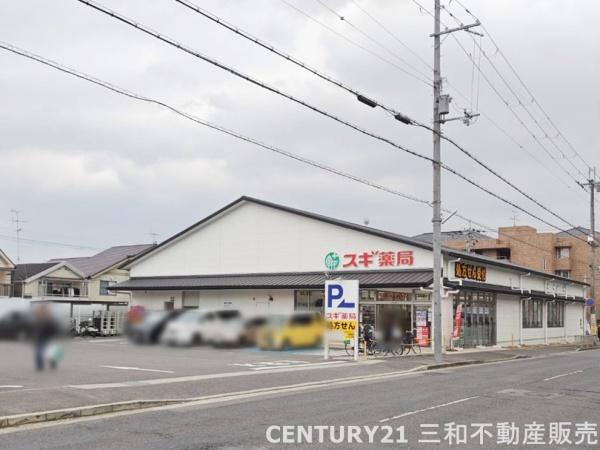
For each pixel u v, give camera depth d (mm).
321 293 33250
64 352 20531
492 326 36781
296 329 27375
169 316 27891
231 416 10773
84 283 49469
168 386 13938
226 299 36781
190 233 39375
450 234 72500
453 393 14266
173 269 39812
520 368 22500
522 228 68562
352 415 10883
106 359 20875
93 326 37656
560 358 29625
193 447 8211
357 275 32312
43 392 11883
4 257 44094
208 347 26938
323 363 21422
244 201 37375
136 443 8477
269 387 14938
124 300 52188
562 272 67562
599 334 56281
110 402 11531
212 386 14422
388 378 18156
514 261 68375
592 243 46656
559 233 70562
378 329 27750
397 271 31594
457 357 26328
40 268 48781
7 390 12219
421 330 30812
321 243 34375
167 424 9961
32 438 8828
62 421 10219
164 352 24844
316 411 11359
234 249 37562
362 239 33031
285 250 35625
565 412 11656
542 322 45875
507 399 13336
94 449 8102
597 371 21266
